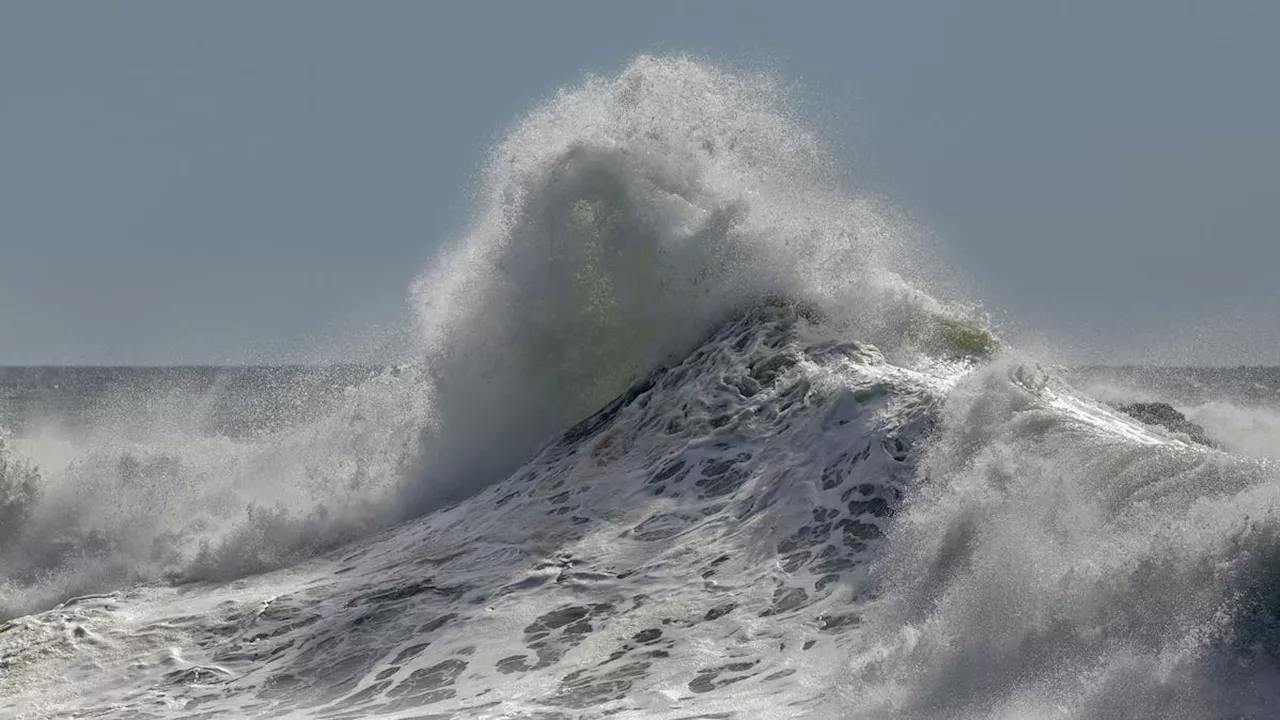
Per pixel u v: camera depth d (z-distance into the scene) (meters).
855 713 27.19
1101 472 30.89
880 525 35.91
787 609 33.50
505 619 35.94
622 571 37.38
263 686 35.22
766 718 27.67
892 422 39.25
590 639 33.94
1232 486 28.56
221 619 40.53
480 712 30.56
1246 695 23.50
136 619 41.53
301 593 41.69
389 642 36.28
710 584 35.66
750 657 31.50
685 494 40.97
